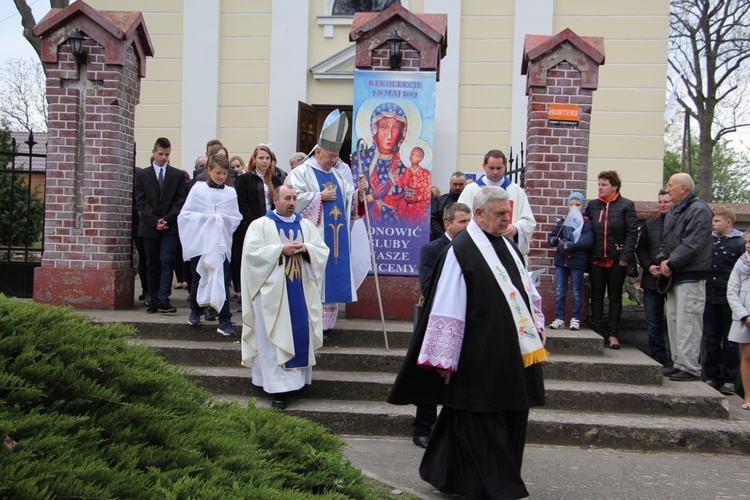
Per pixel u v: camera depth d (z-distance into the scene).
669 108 11.34
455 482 4.63
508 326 4.49
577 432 6.15
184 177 8.53
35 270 8.52
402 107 8.42
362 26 8.41
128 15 8.88
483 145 13.49
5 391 2.84
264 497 3.06
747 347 6.83
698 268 7.04
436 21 8.69
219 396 6.69
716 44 18.89
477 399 4.41
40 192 10.58
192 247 7.32
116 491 2.64
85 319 3.57
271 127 13.71
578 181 8.28
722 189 29.36
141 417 3.21
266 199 8.77
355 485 4.02
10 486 2.38
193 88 13.78
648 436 6.09
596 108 13.30
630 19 13.23
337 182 7.62
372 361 7.04
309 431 4.23
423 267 5.75
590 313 8.20
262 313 6.30
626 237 7.77
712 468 5.64
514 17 13.35
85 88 8.59
